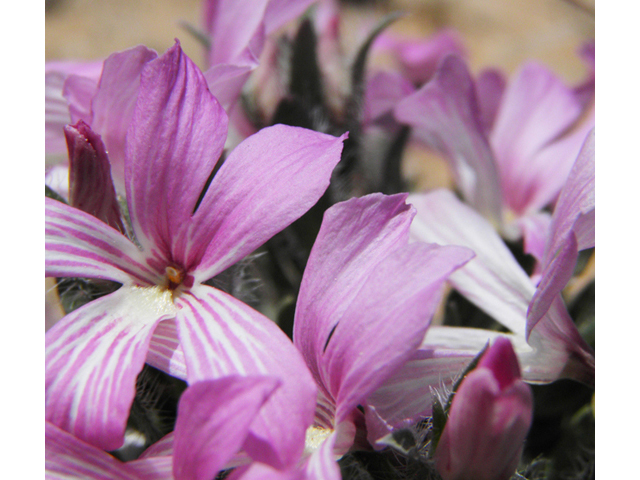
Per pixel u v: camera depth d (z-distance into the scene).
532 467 0.08
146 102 0.07
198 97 0.07
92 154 0.07
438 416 0.07
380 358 0.06
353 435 0.07
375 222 0.07
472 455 0.06
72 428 0.06
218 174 0.07
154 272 0.07
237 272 0.08
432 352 0.07
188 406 0.06
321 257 0.07
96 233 0.07
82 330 0.07
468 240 0.08
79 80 0.08
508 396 0.06
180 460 0.06
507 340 0.06
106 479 0.06
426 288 0.06
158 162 0.07
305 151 0.07
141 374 0.08
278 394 0.06
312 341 0.07
